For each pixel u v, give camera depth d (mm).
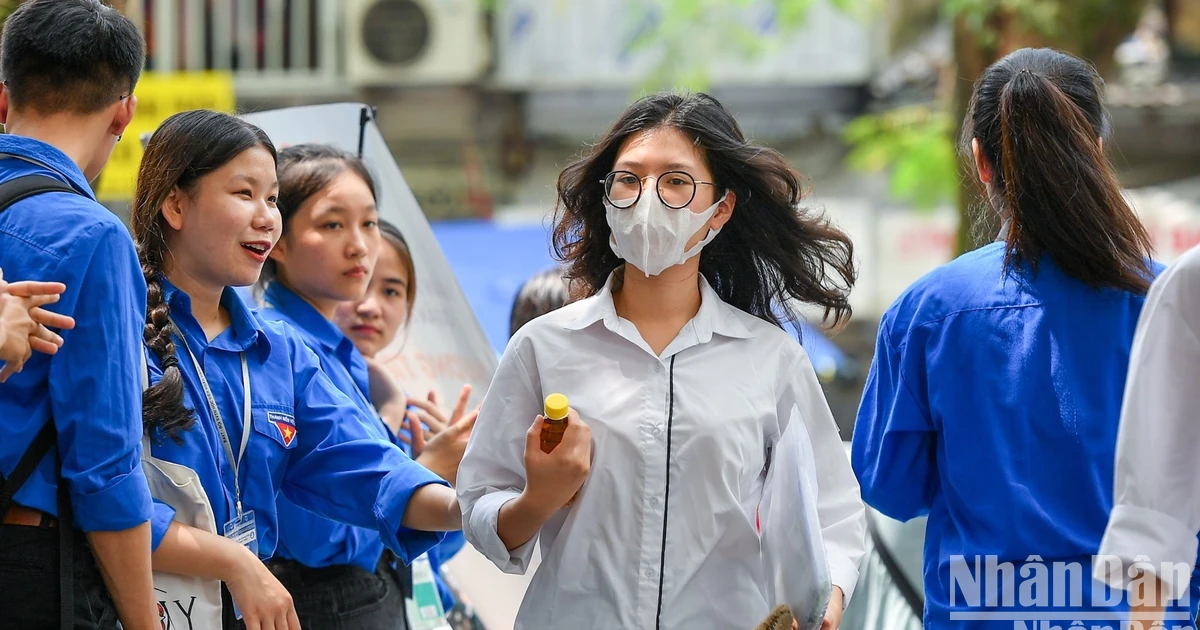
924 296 7945
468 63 30797
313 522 8820
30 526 6902
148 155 7969
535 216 30984
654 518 7059
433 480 8195
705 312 7410
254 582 7531
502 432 7340
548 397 6742
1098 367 7480
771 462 7312
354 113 10594
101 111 7477
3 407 6863
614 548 7062
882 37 30797
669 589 7043
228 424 7961
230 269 7891
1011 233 7734
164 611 7496
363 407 9117
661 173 7246
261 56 30406
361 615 9086
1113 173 7812
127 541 6973
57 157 7211
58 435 6859
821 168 31156
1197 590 7410
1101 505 7316
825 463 7523
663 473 7070
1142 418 6852
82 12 7391
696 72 26969
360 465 8344
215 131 7891
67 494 6949
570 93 31750
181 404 7602
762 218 7758
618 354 7270
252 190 7953
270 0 30266
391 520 8094
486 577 10672
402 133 31750
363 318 10523
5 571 6824
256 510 8039
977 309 7719
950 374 7703
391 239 10609
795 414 7113
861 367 28703
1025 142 7633
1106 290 7594
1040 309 7602
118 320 6949
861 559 7391
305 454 8422
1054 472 7426
